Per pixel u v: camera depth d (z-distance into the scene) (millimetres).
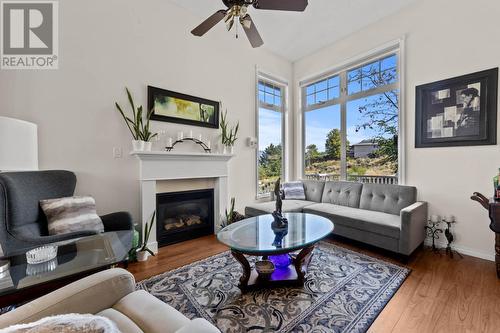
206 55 3381
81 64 2377
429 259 2436
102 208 2510
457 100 2605
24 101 2105
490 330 1402
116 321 856
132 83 2707
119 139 2619
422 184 2902
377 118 3504
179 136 3045
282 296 1776
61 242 1622
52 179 2096
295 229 2141
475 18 2488
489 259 2420
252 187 4016
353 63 3689
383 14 3182
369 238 2600
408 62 3008
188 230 3189
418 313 1570
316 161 4383
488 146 2418
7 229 1643
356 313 1575
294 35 3686
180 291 1865
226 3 1845
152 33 2854
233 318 1536
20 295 1184
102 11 2498
